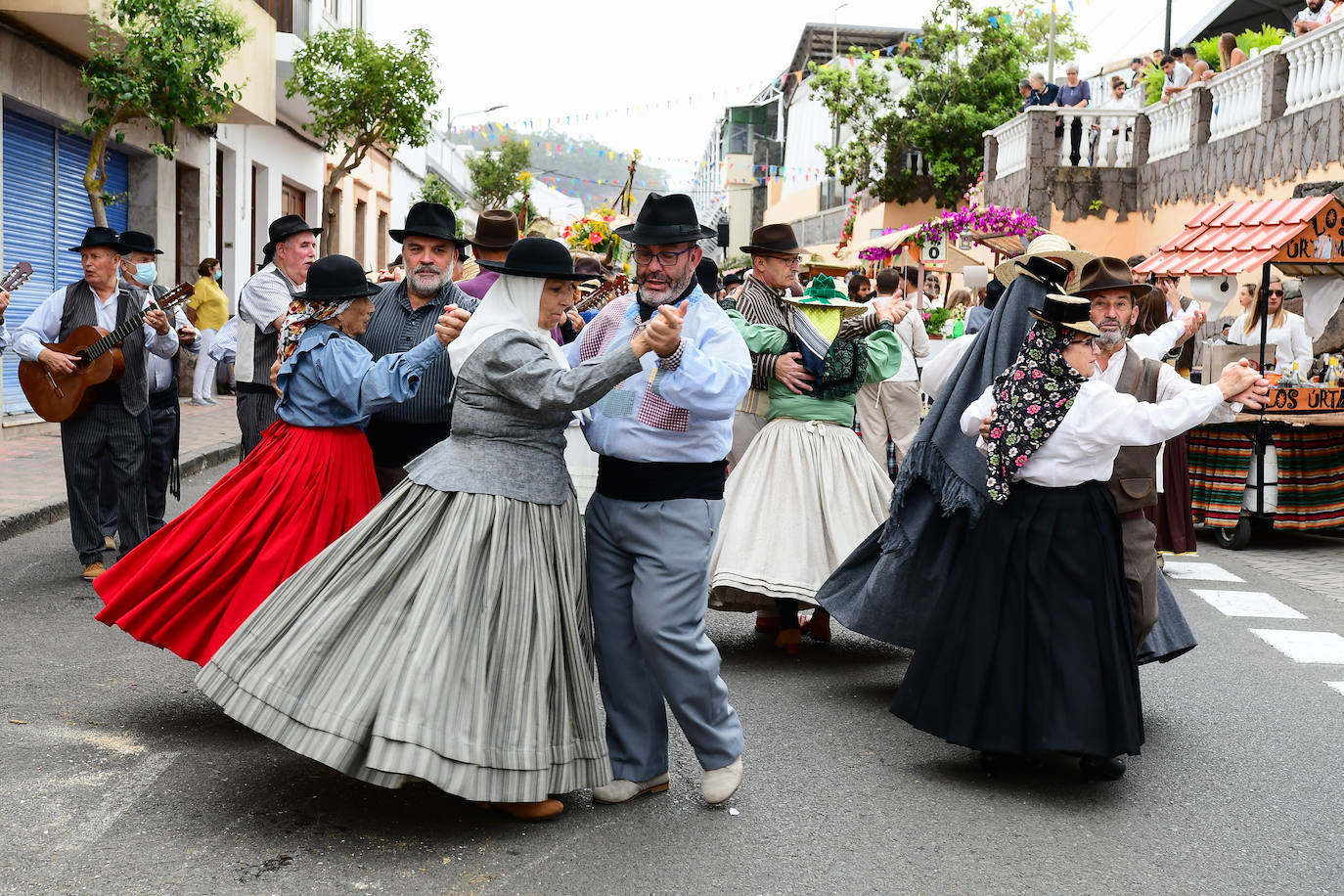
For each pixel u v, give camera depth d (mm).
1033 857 3877
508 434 3961
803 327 6203
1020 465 4371
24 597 6836
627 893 3508
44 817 3883
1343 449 9953
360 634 3783
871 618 5469
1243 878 3752
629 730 4266
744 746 4887
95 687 5266
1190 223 11219
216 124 17375
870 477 6305
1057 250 5555
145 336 7426
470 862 3676
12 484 9984
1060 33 27641
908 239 15055
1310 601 8016
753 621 7195
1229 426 10016
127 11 11750
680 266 4180
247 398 6484
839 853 3859
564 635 3990
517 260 3930
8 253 13203
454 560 3801
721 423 4148
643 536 4074
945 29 27344
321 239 19875
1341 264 10070
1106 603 4418
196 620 4641
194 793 4125
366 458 4816
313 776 4328
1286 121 14086
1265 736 5199
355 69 18078
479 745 3697
